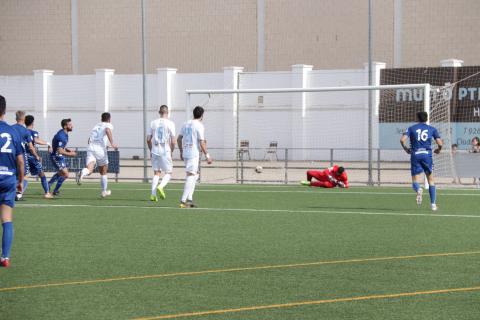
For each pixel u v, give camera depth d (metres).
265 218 25.00
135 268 16.23
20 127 31.17
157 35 80.88
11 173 16.11
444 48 70.19
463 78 57.38
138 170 55.88
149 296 13.62
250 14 77.69
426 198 32.12
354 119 66.31
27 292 13.95
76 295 13.72
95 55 82.75
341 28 74.06
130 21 81.56
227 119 70.19
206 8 79.25
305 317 12.17
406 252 18.17
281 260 17.16
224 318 12.13
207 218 25.05
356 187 38.72
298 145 67.88
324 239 20.27
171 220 24.52
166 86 72.25
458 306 12.81
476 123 56.31
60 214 26.25
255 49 77.56
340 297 13.50
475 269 15.99
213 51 79.00
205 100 71.19
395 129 60.41
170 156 30.80
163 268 16.23
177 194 34.62
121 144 74.00
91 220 24.55
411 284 14.52
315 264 16.64
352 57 73.81
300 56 75.88
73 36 83.38
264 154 69.06
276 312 12.48
